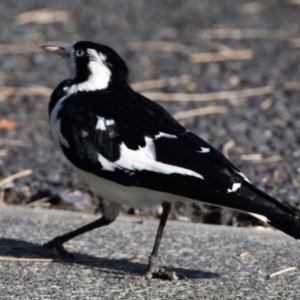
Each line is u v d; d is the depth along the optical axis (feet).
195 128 52.24
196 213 41.09
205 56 65.87
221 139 50.42
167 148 32.01
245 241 37.11
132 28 71.72
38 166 45.55
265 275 32.83
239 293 30.76
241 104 56.80
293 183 43.80
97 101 34.22
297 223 29.58
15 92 57.47
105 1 79.36
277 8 80.18
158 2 80.48
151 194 32.30
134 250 35.81
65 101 34.73
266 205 29.78
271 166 46.37
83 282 31.65
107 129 32.96
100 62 35.96
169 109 55.42
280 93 58.75
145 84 59.57
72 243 36.55
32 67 62.28
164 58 65.05
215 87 59.52
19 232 37.70
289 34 71.92
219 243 36.76
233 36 70.69
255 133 51.67
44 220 39.55
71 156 33.45
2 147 48.47
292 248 36.29
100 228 38.70
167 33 70.85
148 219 40.83
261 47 68.33
